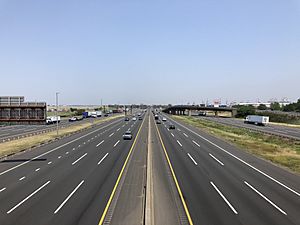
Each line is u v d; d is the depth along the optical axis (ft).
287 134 291.38
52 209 76.38
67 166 132.05
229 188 97.09
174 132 296.51
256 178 111.75
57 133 267.18
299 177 114.42
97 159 149.28
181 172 120.37
